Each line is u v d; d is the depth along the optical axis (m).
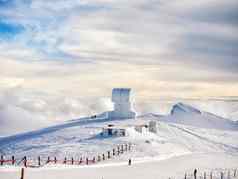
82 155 91.00
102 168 69.50
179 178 63.94
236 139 146.00
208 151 117.56
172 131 139.12
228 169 77.94
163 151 101.38
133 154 92.94
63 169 64.25
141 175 63.91
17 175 54.19
